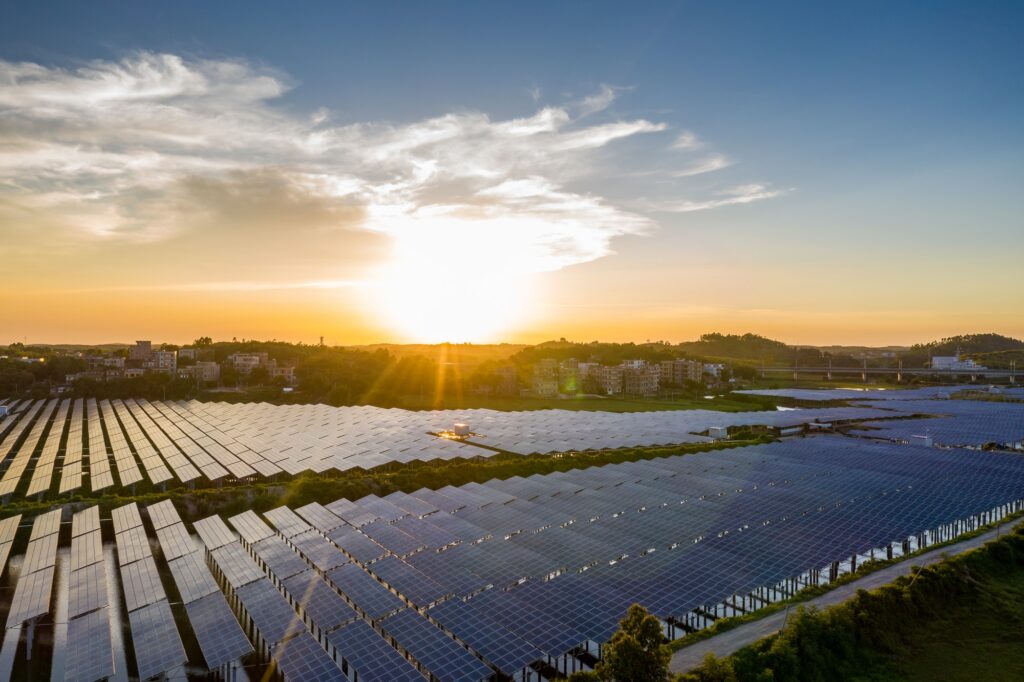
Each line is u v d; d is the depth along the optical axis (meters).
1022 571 70.94
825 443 139.00
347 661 50.50
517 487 102.69
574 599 59.59
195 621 57.81
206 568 69.19
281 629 55.78
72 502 98.38
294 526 85.88
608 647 44.94
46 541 78.06
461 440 156.62
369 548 75.38
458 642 53.44
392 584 65.31
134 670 56.56
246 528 84.62
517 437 156.50
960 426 171.00
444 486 114.12
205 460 132.62
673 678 46.28
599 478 108.19
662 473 111.25
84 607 60.38
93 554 73.44
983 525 85.00
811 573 70.50
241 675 55.44
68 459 130.50
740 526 80.00
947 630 58.94
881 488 95.81
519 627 55.09
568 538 76.31
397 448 138.88
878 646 55.19
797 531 76.44
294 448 141.88
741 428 173.00
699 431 167.38
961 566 68.00
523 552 71.81
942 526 81.12
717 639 55.28
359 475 120.06
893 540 73.12
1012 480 99.00
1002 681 50.84
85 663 51.50
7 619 62.59
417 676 48.31
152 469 120.62
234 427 177.88
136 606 61.25
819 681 50.53
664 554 69.44
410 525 83.81
